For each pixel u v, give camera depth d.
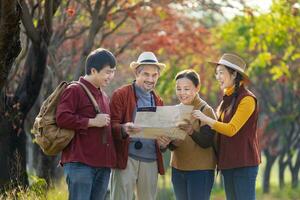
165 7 23.48
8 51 10.93
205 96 34.97
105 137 10.09
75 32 22.20
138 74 10.98
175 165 11.34
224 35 33.88
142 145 10.92
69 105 9.87
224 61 11.09
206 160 11.18
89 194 10.01
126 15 20.95
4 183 15.07
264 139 37.06
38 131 10.00
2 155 15.33
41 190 14.68
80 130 9.93
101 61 10.05
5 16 10.59
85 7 19.11
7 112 15.44
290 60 30.03
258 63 27.81
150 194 11.05
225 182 11.28
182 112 10.55
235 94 11.05
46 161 18.53
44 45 15.41
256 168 11.11
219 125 10.73
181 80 11.05
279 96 38.03
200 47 29.27
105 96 10.36
